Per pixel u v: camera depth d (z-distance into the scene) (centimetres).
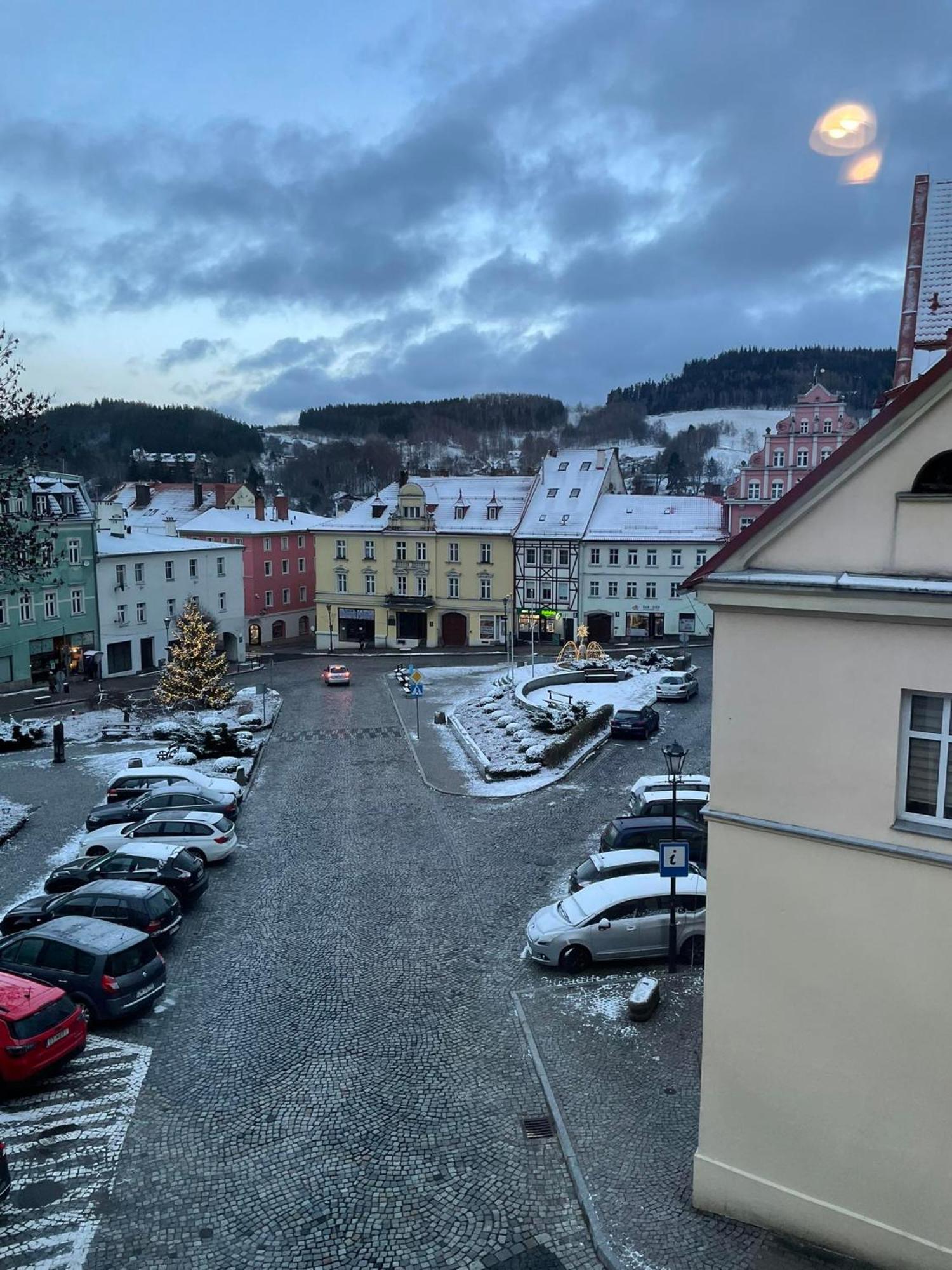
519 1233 1065
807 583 945
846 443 927
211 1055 1465
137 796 2853
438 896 2102
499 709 4156
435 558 7150
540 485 7288
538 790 2952
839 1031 987
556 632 6950
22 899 2144
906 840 928
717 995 1065
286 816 2766
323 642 7512
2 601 5238
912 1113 948
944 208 1470
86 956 1544
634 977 1706
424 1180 1159
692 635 6681
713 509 6750
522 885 2152
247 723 4084
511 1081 1374
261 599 7644
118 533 6544
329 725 4203
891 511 921
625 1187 1127
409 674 5481
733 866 1043
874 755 944
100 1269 1016
